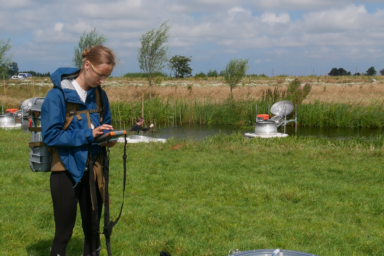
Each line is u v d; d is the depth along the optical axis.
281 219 4.68
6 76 32.84
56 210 2.79
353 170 7.32
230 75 28.25
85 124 2.77
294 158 8.66
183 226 4.45
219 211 5.05
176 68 79.62
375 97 26.80
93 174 2.72
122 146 10.59
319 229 4.34
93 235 2.96
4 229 4.30
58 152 2.68
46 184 6.45
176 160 8.52
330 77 65.12
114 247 3.85
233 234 4.19
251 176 6.98
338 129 18.73
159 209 5.09
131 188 6.23
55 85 2.70
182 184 6.47
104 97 3.01
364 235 4.14
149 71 25.78
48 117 2.60
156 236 4.15
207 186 6.36
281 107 17.53
